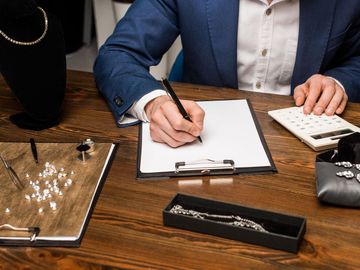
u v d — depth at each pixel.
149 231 0.69
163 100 0.97
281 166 0.84
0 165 0.86
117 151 0.90
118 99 1.05
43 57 0.99
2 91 1.18
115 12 2.52
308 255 0.64
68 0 2.96
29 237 0.68
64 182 0.80
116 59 1.18
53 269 0.64
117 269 0.63
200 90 1.16
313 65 1.28
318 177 0.75
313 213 0.72
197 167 0.83
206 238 0.67
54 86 1.00
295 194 0.77
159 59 1.34
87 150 0.88
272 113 1.00
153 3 1.30
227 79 1.32
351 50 1.32
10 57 0.96
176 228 0.70
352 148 0.79
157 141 0.92
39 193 0.77
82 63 3.00
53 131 0.99
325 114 1.00
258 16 1.25
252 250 0.65
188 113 0.93
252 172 0.82
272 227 0.68
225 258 0.64
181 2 1.27
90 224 0.71
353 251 0.65
